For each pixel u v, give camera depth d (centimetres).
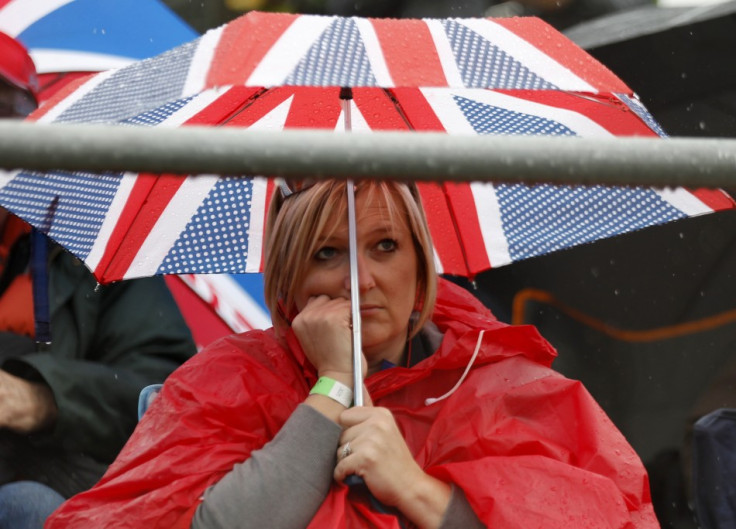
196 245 1030
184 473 854
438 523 830
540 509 827
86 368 1175
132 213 1002
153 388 1079
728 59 1683
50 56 1548
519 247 1032
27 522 1091
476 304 1014
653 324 1739
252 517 812
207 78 714
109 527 828
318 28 778
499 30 816
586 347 1761
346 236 899
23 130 458
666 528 1638
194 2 2219
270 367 931
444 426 889
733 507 1188
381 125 1025
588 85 779
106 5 1616
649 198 1002
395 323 907
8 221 1211
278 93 993
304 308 904
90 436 1162
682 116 1720
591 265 1761
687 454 1484
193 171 468
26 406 1143
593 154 487
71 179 956
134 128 468
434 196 1043
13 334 1197
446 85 745
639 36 1702
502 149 483
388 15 1928
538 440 878
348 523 838
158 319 1247
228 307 1426
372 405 884
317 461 833
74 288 1216
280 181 941
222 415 885
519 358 926
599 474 866
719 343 1709
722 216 1702
